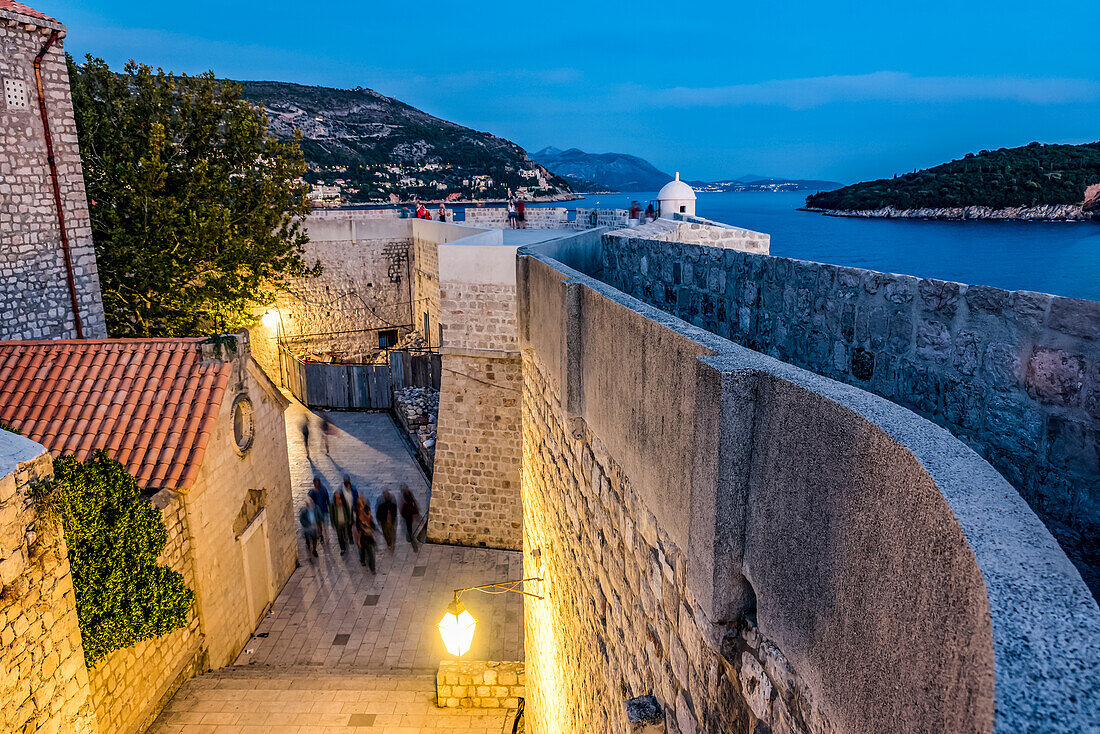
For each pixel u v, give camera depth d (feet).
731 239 42.91
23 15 42.19
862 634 5.46
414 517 54.24
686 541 9.38
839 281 13.85
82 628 25.18
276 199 61.31
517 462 49.55
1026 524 4.25
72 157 46.65
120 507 26.86
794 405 6.66
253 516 40.63
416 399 74.69
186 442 33.30
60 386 34.81
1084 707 3.15
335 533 51.72
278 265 63.21
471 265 47.62
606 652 15.66
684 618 10.20
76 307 47.42
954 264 34.88
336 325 89.76
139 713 29.43
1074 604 3.66
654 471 10.83
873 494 5.31
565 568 20.61
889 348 12.25
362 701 32.35
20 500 19.54
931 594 4.45
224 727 30.37
